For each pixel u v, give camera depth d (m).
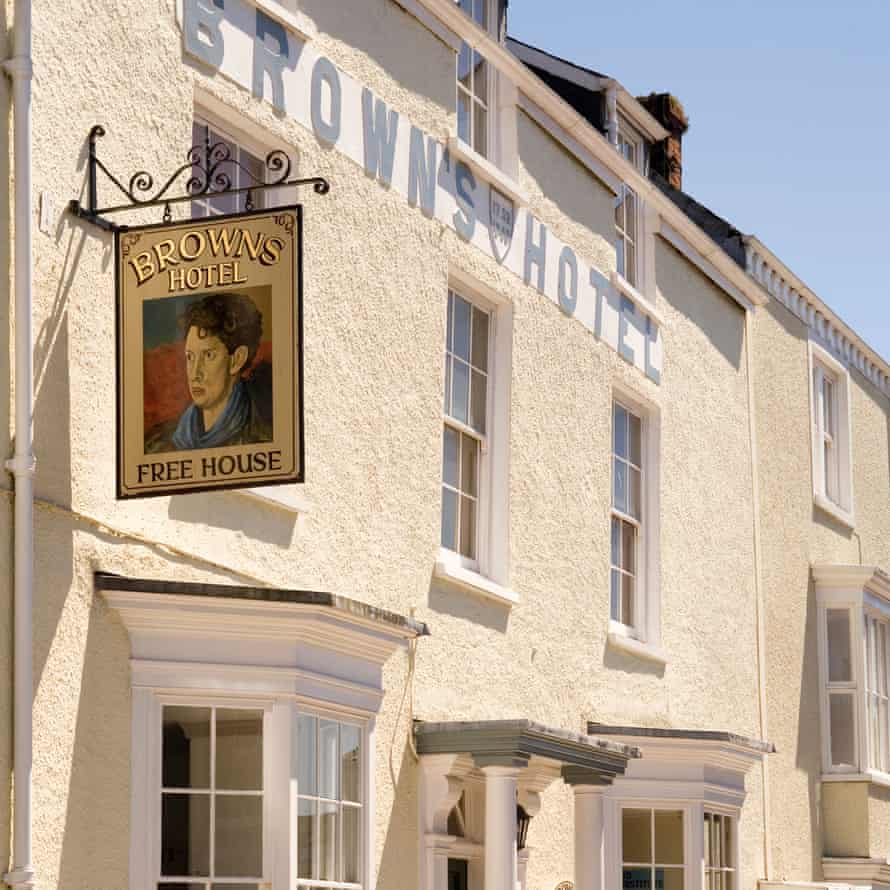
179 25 12.90
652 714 19.11
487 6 17.88
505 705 16.23
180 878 11.77
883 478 27.52
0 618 10.78
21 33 11.29
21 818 10.63
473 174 16.56
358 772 13.30
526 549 16.83
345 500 14.15
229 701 12.05
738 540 21.92
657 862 18.02
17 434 10.94
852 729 23.88
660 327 20.31
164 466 11.16
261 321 11.11
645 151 22.39
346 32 14.84
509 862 14.34
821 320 25.52
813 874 23.05
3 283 11.09
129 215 12.23
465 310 16.62
